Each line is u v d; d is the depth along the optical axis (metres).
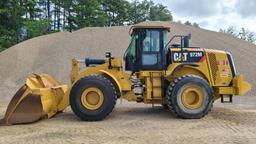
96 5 63.94
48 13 61.78
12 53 27.48
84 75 12.22
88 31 31.28
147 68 12.45
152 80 12.33
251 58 28.06
